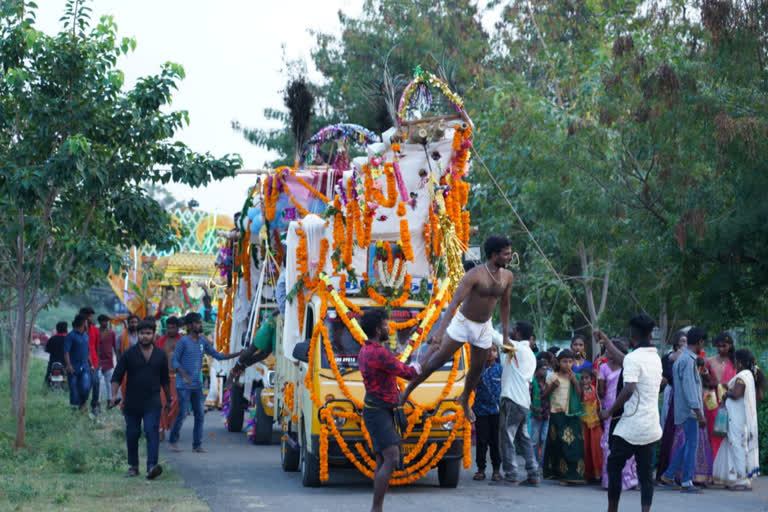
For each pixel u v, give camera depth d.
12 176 12.77
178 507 9.00
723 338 12.20
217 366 21.05
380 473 8.09
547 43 25.42
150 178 13.91
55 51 13.07
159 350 11.34
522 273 22.19
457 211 10.91
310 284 11.20
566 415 11.17
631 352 8.41
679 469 11.12
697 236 13.03
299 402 11.23
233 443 15.60
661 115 13.61
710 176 14.32
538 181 17.05
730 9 13.05
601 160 16.53
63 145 12.54
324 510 9.03
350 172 11.02
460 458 10.41
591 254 19.84
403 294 10.86
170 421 15.46
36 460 12.45
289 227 11.88
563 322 22.44
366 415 8.29
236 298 17.22
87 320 19.66
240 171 13.99
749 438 11.29
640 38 17.34
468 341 7.87
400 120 10.56
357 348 10.42
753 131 12.45
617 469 8.41
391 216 10.84
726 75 13.52
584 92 17.89
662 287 14.76
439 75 11.00
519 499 9.92
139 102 13.30
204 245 30.47
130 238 14.64
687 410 10.90
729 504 9.88
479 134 20.30
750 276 13.83
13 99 13.38
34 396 22.36
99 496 9.73
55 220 14.15
